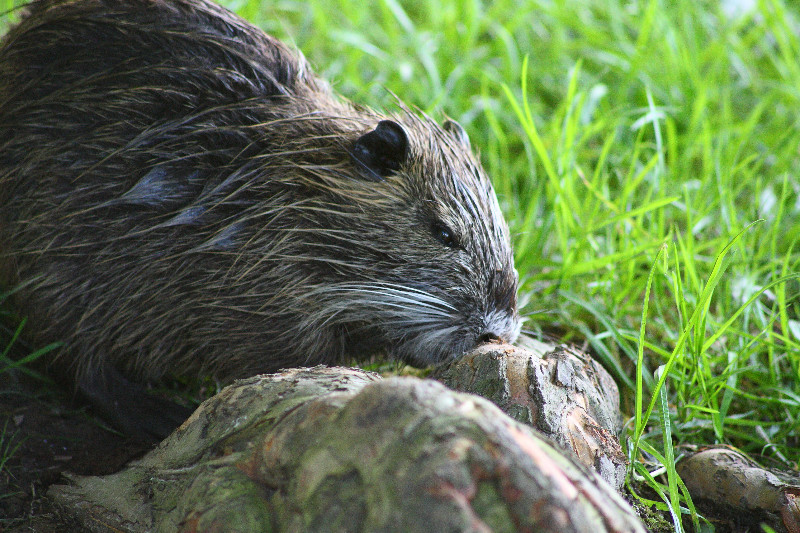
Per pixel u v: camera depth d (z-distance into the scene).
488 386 4.37
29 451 5.46
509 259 5.91
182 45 5.64
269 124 5.57
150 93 5.49
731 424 6.12
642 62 9.99
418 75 10.35
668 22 10.74
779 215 7.16
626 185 7.61
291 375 4.05
